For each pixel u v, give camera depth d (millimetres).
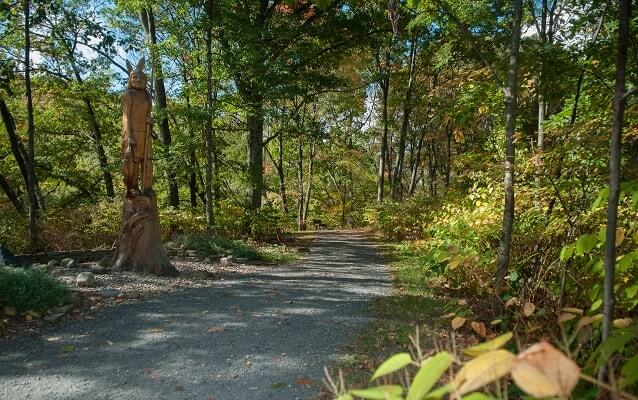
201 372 4047
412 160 28766
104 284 7129
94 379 3896
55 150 16141
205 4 12828
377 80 19000
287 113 14711
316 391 3645
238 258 10711
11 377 3928
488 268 5367
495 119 8805
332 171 33188
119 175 17312
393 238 17094
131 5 13734
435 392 1200
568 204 4738
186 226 13406
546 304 3957
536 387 984
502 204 6109
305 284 8102
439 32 15594
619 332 2076
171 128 16594
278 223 16078
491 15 9344
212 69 13133
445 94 11625
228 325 5402
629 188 2424
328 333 5145
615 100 2352
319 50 16203
